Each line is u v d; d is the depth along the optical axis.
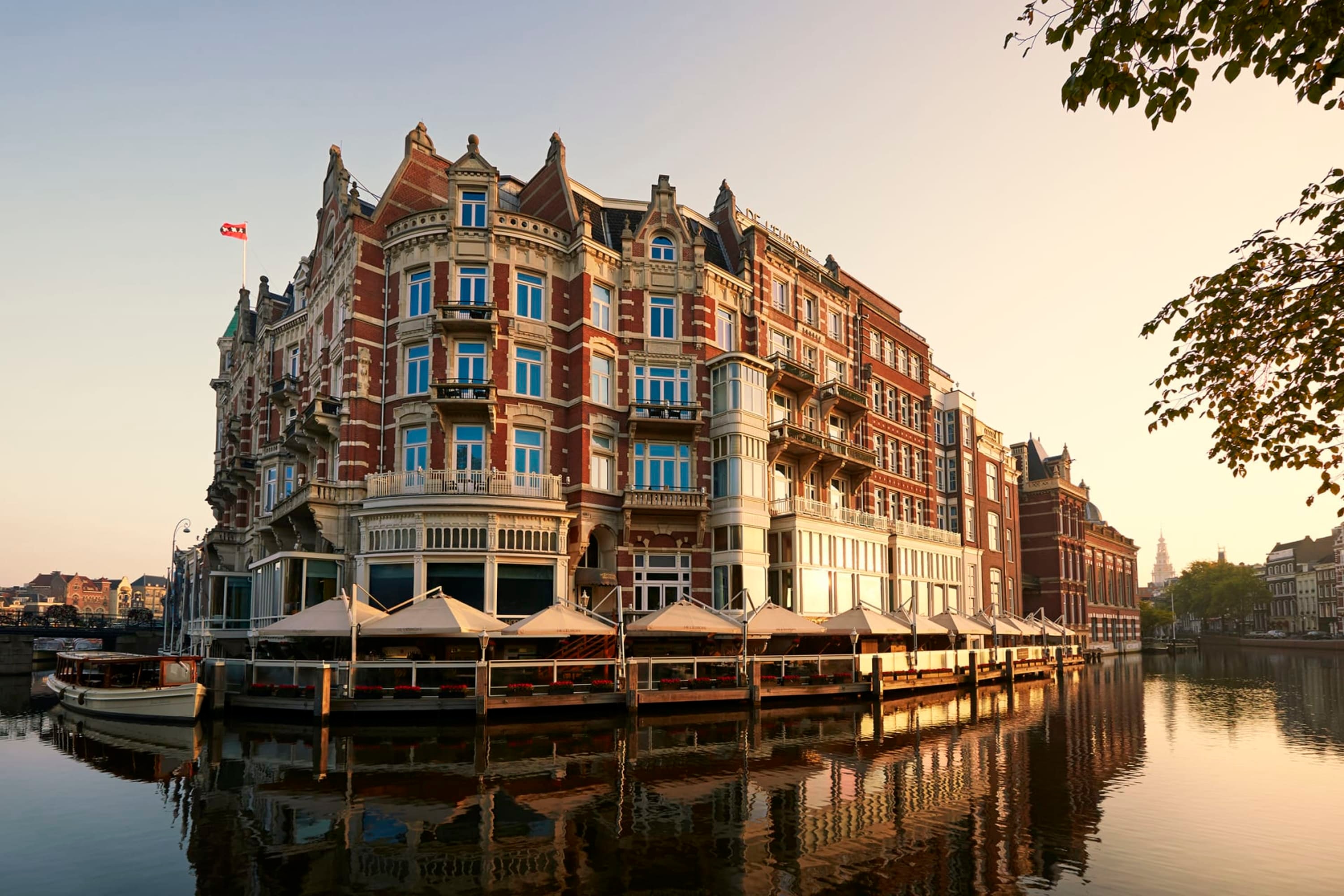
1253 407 9.05
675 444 36.75
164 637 66.00
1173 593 155.25
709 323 38.00
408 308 34.25
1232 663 72.38
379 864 11.73
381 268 35.03
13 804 15.04
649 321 37.19
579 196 38.34
